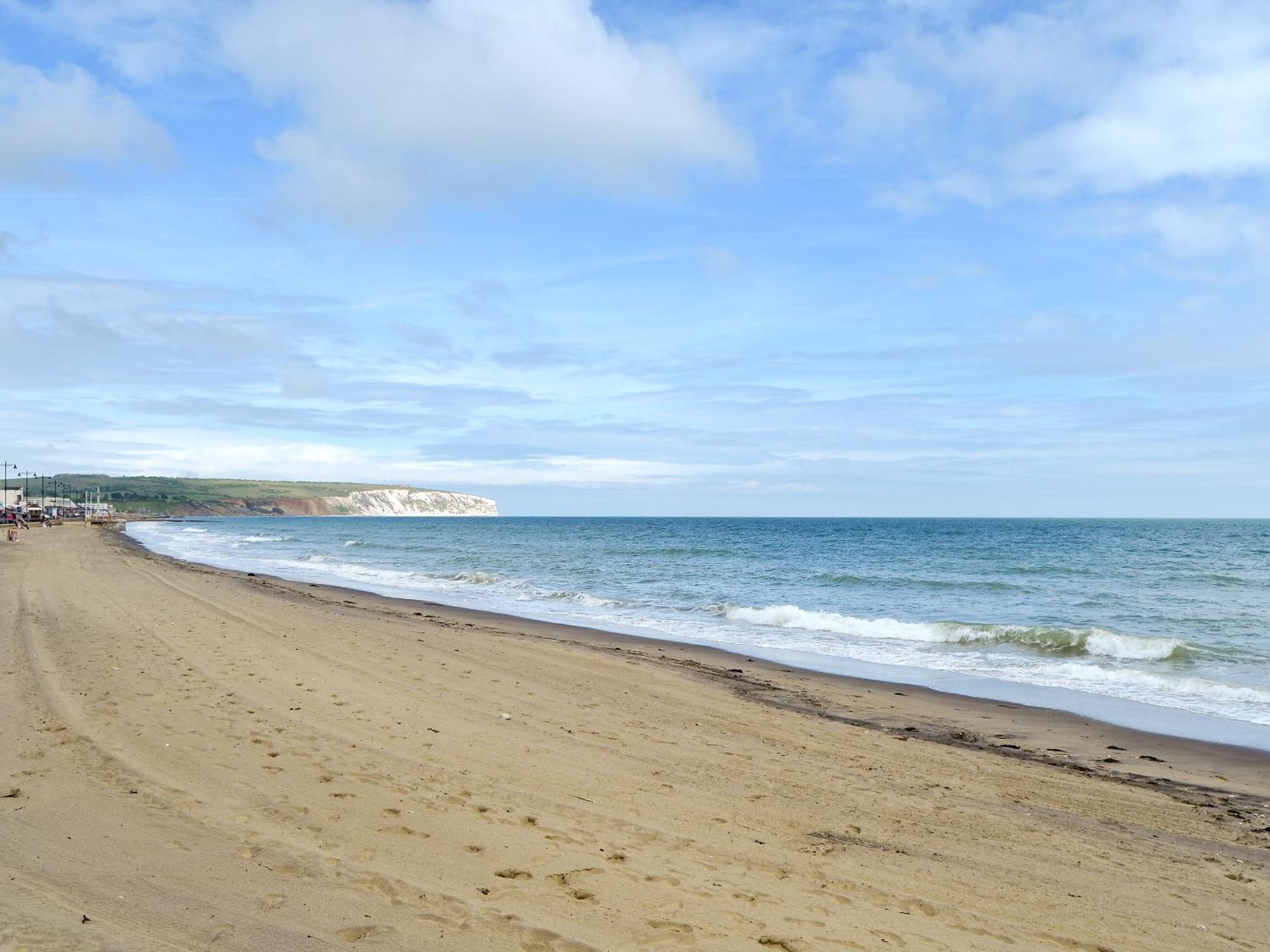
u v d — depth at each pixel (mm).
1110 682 13508
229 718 7934
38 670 9719
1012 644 17391
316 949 3613
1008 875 5223
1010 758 8742
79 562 30031
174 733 7250
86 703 8156
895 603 24969
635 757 7551
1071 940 4332
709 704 10539
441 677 10969
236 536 82312
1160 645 16078
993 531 101250
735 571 36844
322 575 34188
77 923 3682
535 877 4641
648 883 4668
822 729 9469
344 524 165000
